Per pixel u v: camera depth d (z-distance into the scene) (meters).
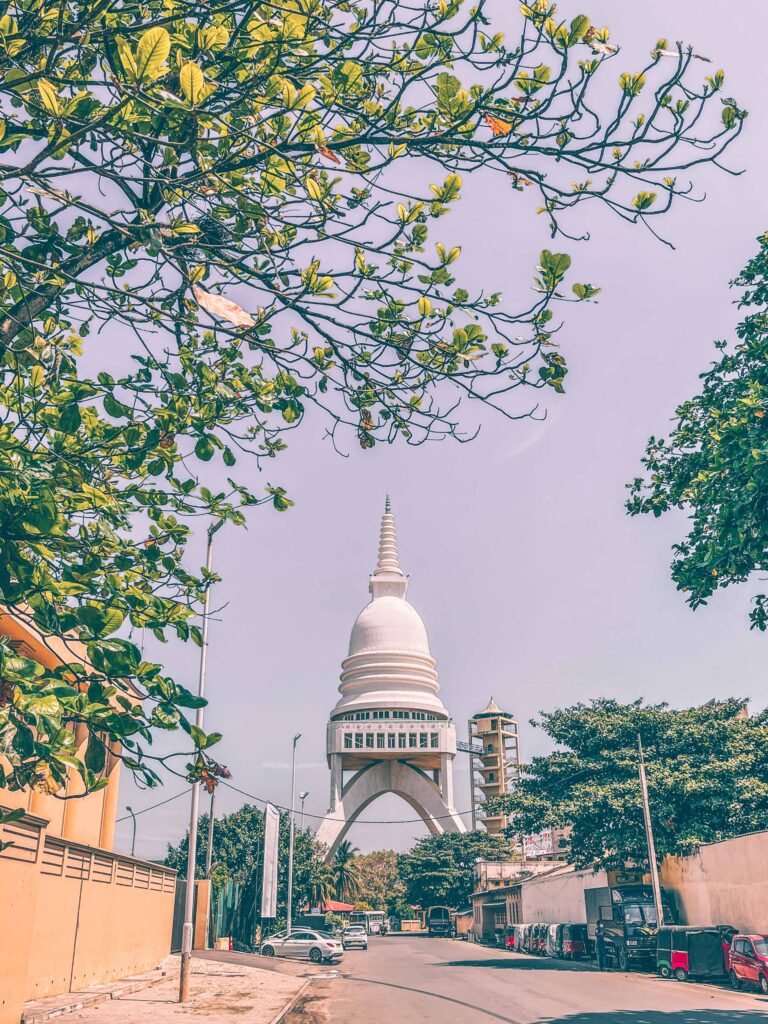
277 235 5.30
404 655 116.75
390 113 4.63
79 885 19.95
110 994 19.39
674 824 34.78
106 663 4.06
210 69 4.57
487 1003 20.00
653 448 15.88
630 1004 19.08
